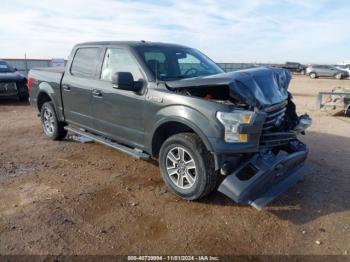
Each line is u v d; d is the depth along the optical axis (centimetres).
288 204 395
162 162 420
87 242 314
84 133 566
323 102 1092
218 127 356
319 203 398
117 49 491
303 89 2138
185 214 370
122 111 470
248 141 350
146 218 360
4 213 365
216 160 366
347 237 328
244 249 309
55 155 571
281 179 394
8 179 462
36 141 663
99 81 512
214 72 508
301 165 442
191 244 315
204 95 401
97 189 432
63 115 612
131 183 453
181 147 393
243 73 389
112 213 370
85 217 360
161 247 310
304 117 475
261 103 372
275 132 403
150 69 443
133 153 460
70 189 431
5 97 1184
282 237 328
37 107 689
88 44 555
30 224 343
